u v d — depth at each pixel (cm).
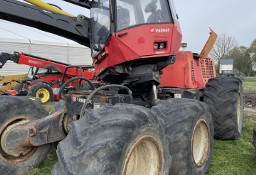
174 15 352
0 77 1098
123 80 356
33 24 362
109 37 327
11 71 2366
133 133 207
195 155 309
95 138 191
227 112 416
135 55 323
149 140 226
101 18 357
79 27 385
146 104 367
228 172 328
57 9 387
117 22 326
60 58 2702
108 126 198
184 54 474
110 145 190
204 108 315
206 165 315
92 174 182
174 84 471
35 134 280
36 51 2573
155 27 328
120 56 326
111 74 345
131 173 237
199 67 511
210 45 532
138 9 330
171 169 268
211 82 442
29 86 1012
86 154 183
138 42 323
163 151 240
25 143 282
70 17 382
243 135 489
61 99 356
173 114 275
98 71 374
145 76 342
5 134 290
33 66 1039
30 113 315
